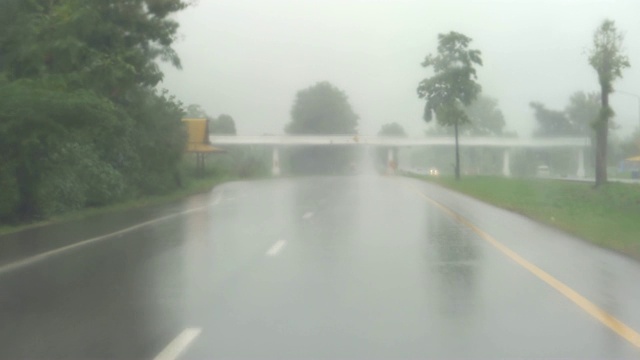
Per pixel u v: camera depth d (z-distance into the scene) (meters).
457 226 23.78
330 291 12.53
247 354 8.74
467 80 67.62
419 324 10.16
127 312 11.01
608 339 9.38
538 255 17.00
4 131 23.02
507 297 12.01
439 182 62.16
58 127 23.86
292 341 9.30
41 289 12.90
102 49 35.16
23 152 24.22
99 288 12.95
